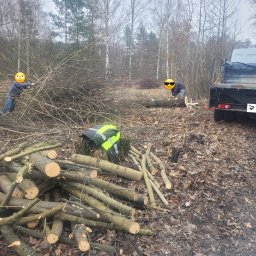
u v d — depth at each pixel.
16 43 12.60
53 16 28.69
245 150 6.63
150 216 4.20
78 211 3.60
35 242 3.56
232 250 3.77
